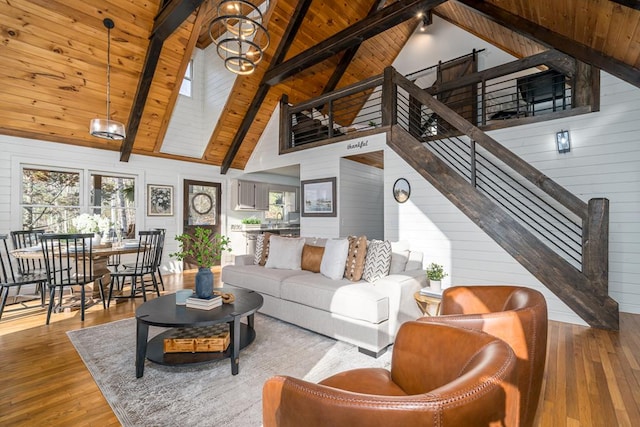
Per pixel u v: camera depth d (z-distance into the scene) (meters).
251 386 2.06
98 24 4.09
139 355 2.16
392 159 4.75
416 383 1.24
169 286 5.05
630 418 1.72
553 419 1.72
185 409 1.81
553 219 3.98
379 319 2.50
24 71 4.10
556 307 3.34
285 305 3.20
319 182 5.77
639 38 2.92
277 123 6.67
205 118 6.71
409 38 7.01
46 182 4.93
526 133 4.09
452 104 5.70
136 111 5.08
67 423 1.69
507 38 5.25
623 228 3.57
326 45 4.82
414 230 4.47
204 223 6.99
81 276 3.81
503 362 0.79
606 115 3.62
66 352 2.56
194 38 4.74
